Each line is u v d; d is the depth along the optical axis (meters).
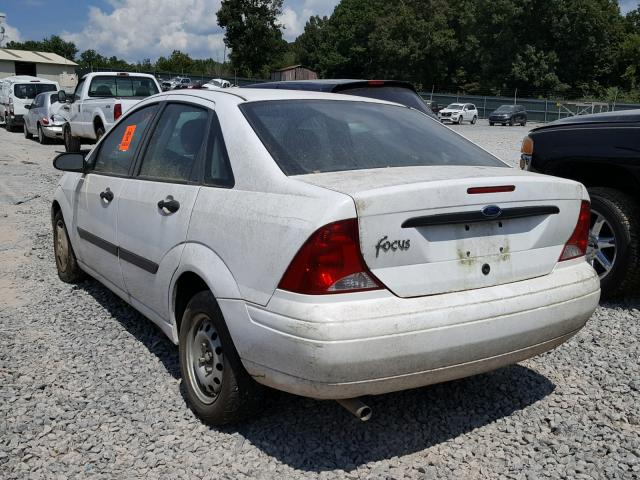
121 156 4.74
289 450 3.27
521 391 3.94
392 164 3.52
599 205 5.40
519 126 47.16
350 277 2.83
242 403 3.29
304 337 2.78
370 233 2.84
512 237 3.25
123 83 16.02
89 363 4.29
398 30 84.50
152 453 3.25
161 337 4.72
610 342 4.69
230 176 3.45
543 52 73.81
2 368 4.20
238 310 3.10
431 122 4.36
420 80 86.06
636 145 5.29
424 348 2.88
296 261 2.86
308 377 2.83
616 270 5.35
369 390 2.88
